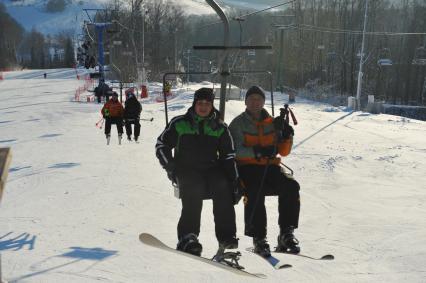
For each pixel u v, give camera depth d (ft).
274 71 230.68
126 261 17.66
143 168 41.42
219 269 16.98
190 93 142.72
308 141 61.31
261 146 16.25
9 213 25.63
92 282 15.15
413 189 36.86
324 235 24.17
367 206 31.45
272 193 16.10
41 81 249.55
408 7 234.99
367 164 46.60
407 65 218.79
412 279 16.83
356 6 229.25
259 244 15.29
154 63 253.65
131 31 198.59
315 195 34.63
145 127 75.15
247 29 276.82
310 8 235.40
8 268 16.31
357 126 78.74
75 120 84.79
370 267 18.31
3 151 6.41
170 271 16.63
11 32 580.71
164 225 24.48
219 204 14.61
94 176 37.04
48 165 41.57
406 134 69.15
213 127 15.08
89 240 20.75
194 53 315.37
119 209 27.30
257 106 16.52
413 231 24.84
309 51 230.27
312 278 16.49
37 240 20.42
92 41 148.46
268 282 15.72
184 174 14.89
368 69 223.51
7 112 102.42
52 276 15.55
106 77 249.96
